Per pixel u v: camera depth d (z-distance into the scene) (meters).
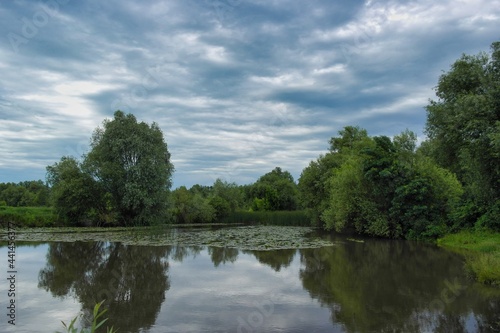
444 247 25.55
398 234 32.88
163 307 11.17
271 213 62.75
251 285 14.12
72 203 43.75
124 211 45.84
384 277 15.65
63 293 12.87
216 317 10.20
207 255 22.11
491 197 20.44
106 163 42.38
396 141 34.94
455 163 23.09
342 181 35.91
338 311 10.77
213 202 66.06
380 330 9.27
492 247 21.47
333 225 39.31
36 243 27.48
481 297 12.15
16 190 73.00
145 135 44.09
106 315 10.39
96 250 23.92
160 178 44.12
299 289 13.49
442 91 21.19
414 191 30.55
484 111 17.39
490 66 18.86
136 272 16.64
